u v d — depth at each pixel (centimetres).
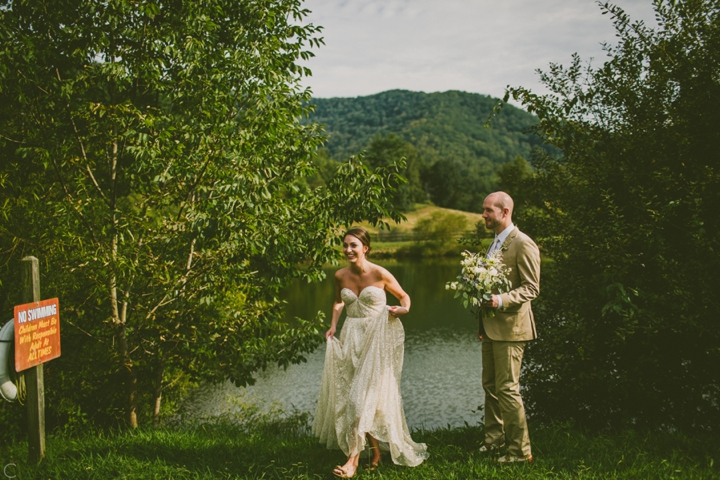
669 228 489
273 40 625
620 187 515
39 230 633
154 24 646
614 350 532
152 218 682
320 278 680
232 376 719
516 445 385
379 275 413
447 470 374
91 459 404
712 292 450
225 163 600
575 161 580
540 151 669
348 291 416
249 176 557
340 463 406
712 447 413
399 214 634
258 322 693
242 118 660
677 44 519
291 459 414
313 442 468
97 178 717
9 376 383
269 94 652
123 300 649
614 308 447
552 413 581
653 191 491
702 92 496
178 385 936
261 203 614
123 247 633
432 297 2833
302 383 1377
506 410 386
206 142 594
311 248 664
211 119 618
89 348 770
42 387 409
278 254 636
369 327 404
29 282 384
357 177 629
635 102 552
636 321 451
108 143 639
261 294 723
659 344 510
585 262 544
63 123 612
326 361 429
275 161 667
